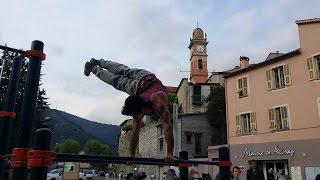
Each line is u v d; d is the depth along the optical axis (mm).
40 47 3857
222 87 36281
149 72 4738
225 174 4492
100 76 5426
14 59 5059
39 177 3082
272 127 24078
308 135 21766
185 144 33594
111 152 91938
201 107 40500
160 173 35531
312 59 22234
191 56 61125
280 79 24422
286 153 22828
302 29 23078
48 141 3191
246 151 25781
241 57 30984
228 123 27953
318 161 20906
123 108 4527
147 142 42344
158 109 4176
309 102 22047
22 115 3617
